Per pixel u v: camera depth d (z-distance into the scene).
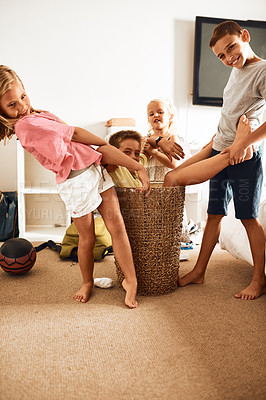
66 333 1.07
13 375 0.85
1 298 1.35
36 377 0.85
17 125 1.19
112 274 1.66
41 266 1.80
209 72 3.03
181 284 1.48
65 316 1.19
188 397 0.77
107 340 1.03
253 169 1.34
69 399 0.77
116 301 1.32
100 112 2.94
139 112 3.00
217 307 1.26
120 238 1.30
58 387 0.81
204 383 0.82
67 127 1.20
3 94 1.18
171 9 2.98
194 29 3.03
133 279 1.32
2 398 0.77
